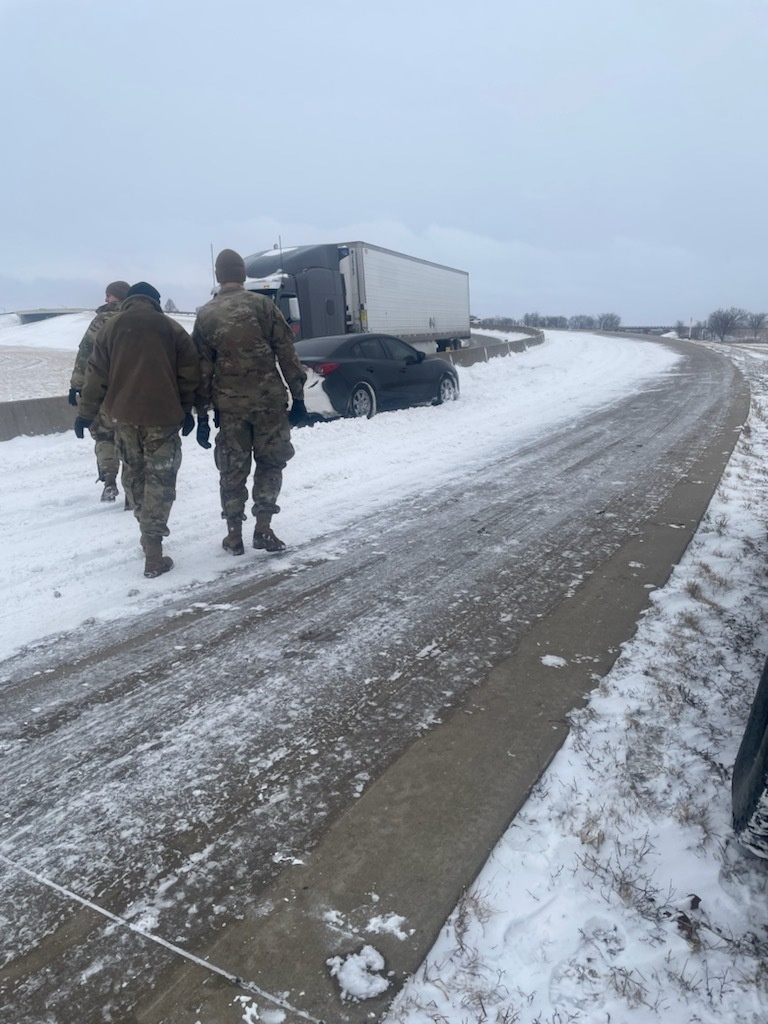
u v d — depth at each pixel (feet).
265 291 59.93
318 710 10.77
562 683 11.32
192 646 12.93
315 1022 6.04
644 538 18.20
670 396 47.29
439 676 11.68
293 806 8.66
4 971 6.56
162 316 15.96
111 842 8.13
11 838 8.20
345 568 16.76
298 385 17.29
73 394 22.40
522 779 9.03
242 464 17.24
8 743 10.05
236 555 17.78
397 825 8.29
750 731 7.55
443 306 90.38
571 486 23.95
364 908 7.16
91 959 6.66
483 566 16.65
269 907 7.20
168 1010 6.16
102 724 10.48
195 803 8.75
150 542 16.19
